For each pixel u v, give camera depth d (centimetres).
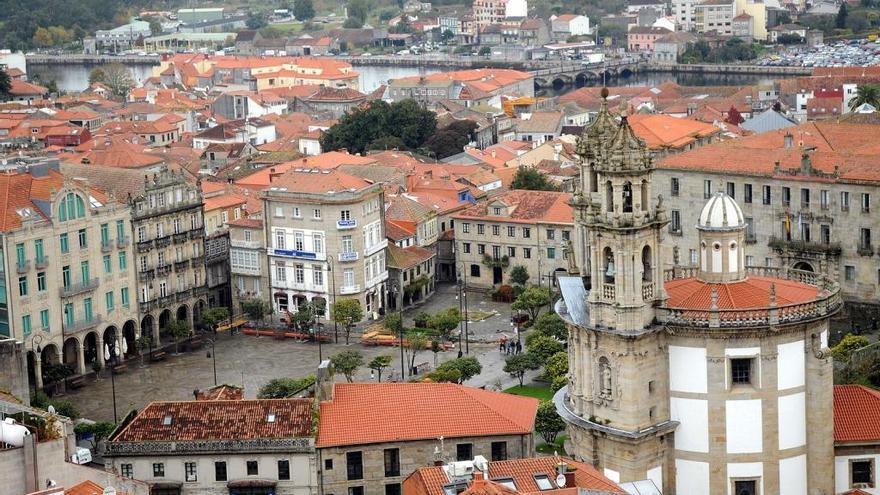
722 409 15912
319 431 17738
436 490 14300
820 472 16125
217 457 17800
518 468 14825
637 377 15812
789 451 16100
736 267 16362
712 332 15700
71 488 14512
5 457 14800
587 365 16212
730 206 16275
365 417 17925
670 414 16150
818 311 15912
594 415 16212
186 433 17962
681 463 16162
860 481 16400
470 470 14238
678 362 16000
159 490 17838
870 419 16462
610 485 14638
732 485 16075
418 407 17975
